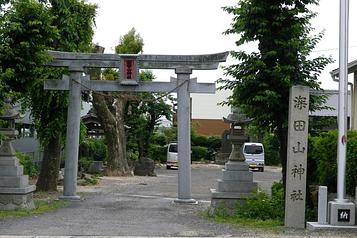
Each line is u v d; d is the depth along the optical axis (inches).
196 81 689.0
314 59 501.7
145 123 1517.0
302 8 494.0
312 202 519.2
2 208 549.6
